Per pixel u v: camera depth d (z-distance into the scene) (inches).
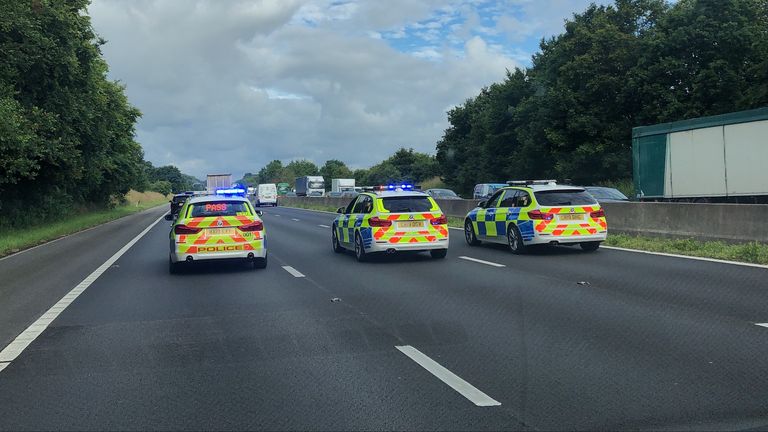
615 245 639.8
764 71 1355.8
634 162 909.8
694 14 1517.0
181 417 193.6
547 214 577.6
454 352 260.7
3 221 1215.6
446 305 360.5
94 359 261.3
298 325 317.4
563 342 271.9
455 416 189.9
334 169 5895.7
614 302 353.7
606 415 188.2
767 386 210.4
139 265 596.4
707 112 1461.6
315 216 1583.4
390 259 597.6
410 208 573.3
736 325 292.5
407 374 232.4
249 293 419.2
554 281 434.0
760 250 503.5
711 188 784.9
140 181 3415.4
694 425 179.9
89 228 1348.4
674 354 248.8
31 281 505.4
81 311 367.6
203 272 532.1
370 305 366.6
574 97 1753.2
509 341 276.1
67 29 1127.6
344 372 236.5
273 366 246.2
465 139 3097.9
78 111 1259.2
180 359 258.8
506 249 652.7
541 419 186.2
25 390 221.5
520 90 2397.9
